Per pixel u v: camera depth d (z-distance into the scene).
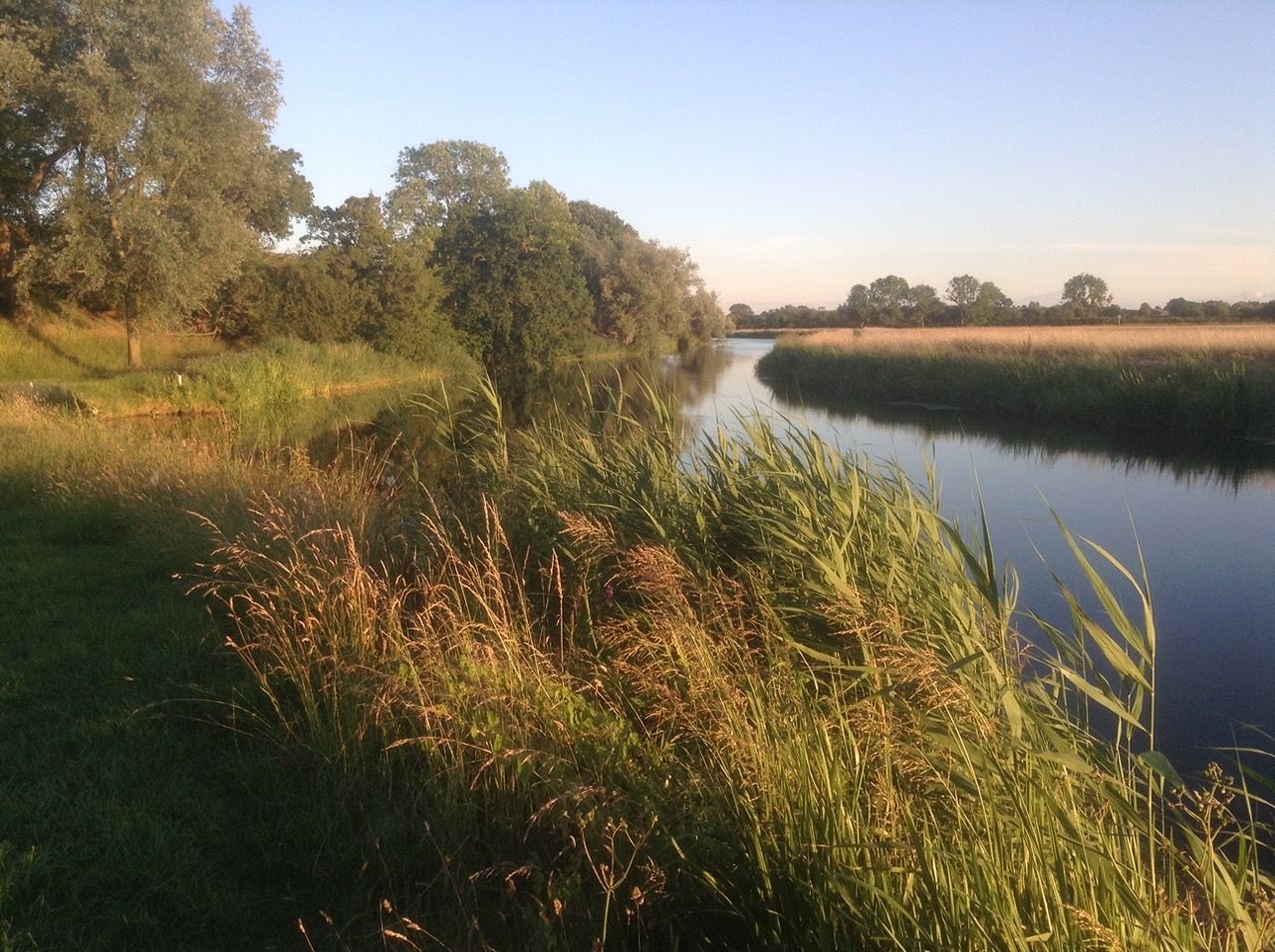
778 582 4.96
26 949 2.69
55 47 24.09
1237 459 17.14
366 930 2.88
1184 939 2.43
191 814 3.46
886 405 27.52
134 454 10.25
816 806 2.85
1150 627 2.94
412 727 3.76
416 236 45.56
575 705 3.86
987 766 2.79
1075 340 32.16
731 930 2.83
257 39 26.97
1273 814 4.44
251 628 5.18
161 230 24.30
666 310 59.00
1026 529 10.84
